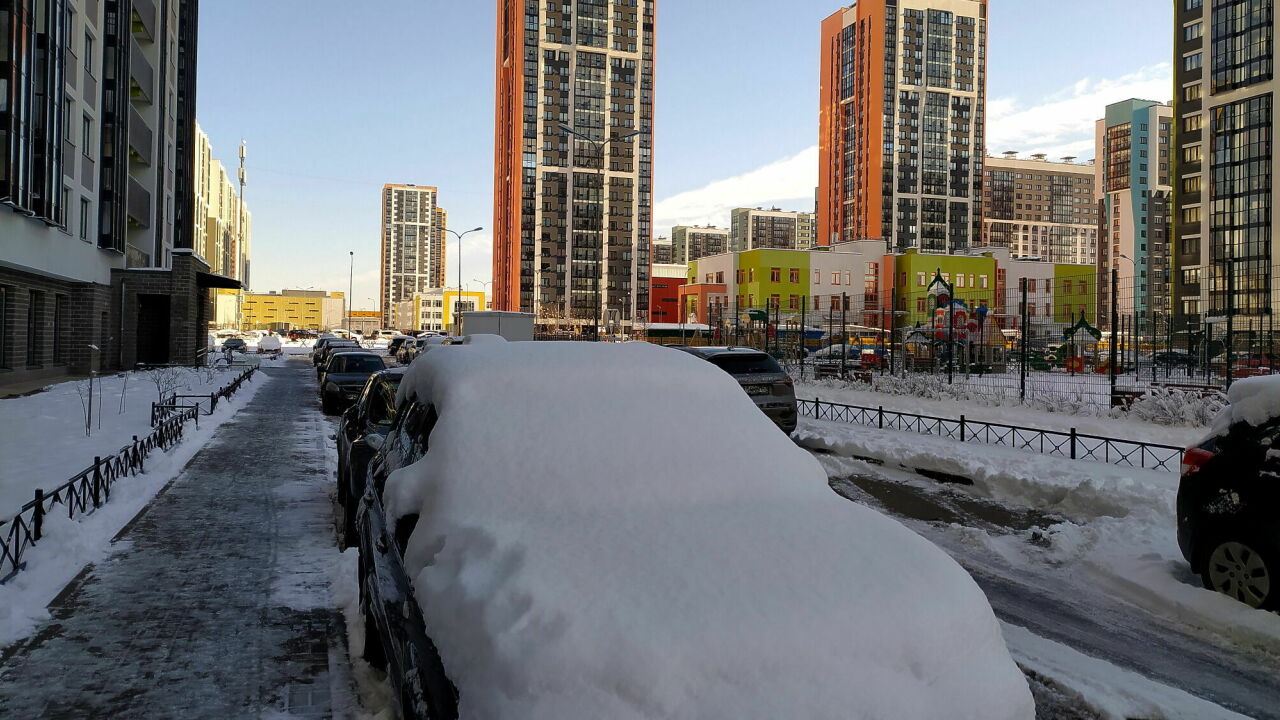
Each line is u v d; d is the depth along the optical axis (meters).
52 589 6.02
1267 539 5.36
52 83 23.92
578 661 2.42
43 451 12.21
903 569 3.01
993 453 11.94
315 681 4.48
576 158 130.88
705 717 2.36
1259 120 84.25
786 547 3.12
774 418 13.95
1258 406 5.65
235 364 41.69
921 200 141.88
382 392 8.48
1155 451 12.10
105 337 32.88
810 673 2.50
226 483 10.35
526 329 36.12
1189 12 94.38
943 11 143.88
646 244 134.50
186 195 47.69
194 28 49.00
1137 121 164.00
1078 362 40.62
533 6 129.62
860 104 146.50
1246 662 4.86
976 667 2.74
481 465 3.67
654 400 4.30
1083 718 4.13
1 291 24.14
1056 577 6.58
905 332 36.19
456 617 2.78
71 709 4.13
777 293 91.56
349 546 7.19
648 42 135.00
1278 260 81.88
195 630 5.24
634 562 2.92
